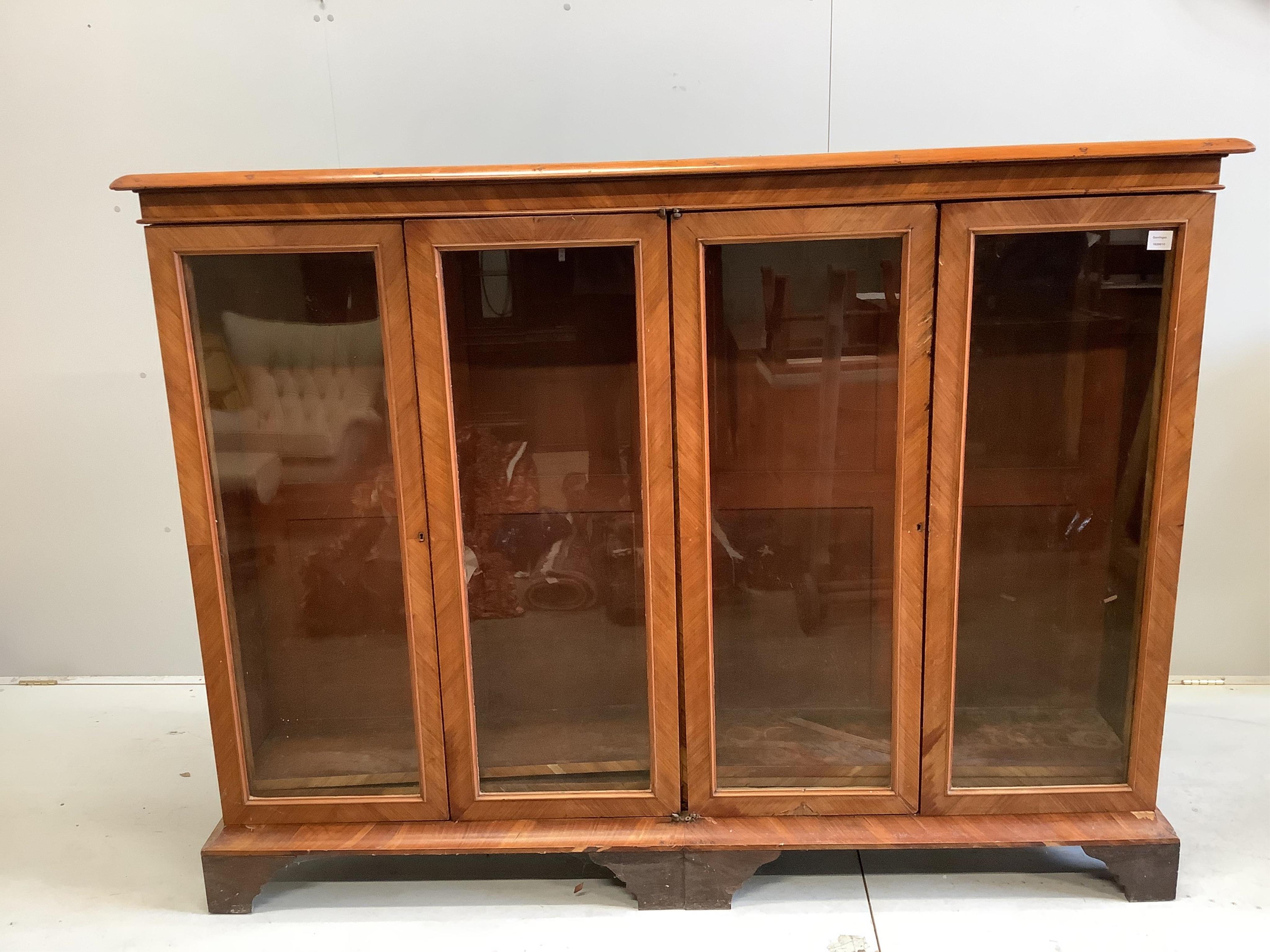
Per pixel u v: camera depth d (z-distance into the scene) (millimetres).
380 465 1354
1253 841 1509
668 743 1387
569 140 1870
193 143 1910
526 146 1876
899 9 1783
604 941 1328
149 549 2158
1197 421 1946
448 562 1350
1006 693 1433
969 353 1277
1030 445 1352
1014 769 1417
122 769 1850
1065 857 1511
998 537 1387
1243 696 2004
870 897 1411
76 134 1916
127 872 1521
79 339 2033
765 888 1440
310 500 1378
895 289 1265
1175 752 1775
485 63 1839
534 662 1424
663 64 1829
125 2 1839
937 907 1385
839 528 1368
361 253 1265
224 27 1845
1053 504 1372
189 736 1979
